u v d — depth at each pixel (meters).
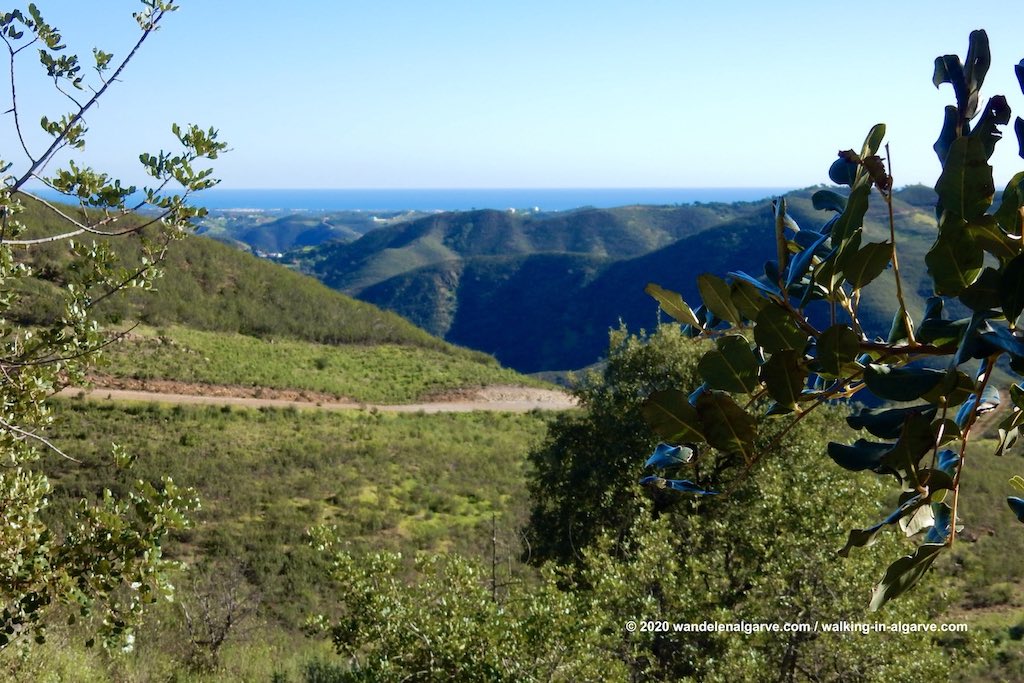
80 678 7.25
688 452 1.02
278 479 26.53
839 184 1.00
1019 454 21.61
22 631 3.71
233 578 13.62
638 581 6.64
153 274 3.69
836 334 0.79
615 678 5.58
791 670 6.23
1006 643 12.16
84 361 3.85
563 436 14.45
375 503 24.98
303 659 10.50
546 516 14.45
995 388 0.94
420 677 5.63
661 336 13.67
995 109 0.89
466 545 20.98
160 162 3.29
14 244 3.13
